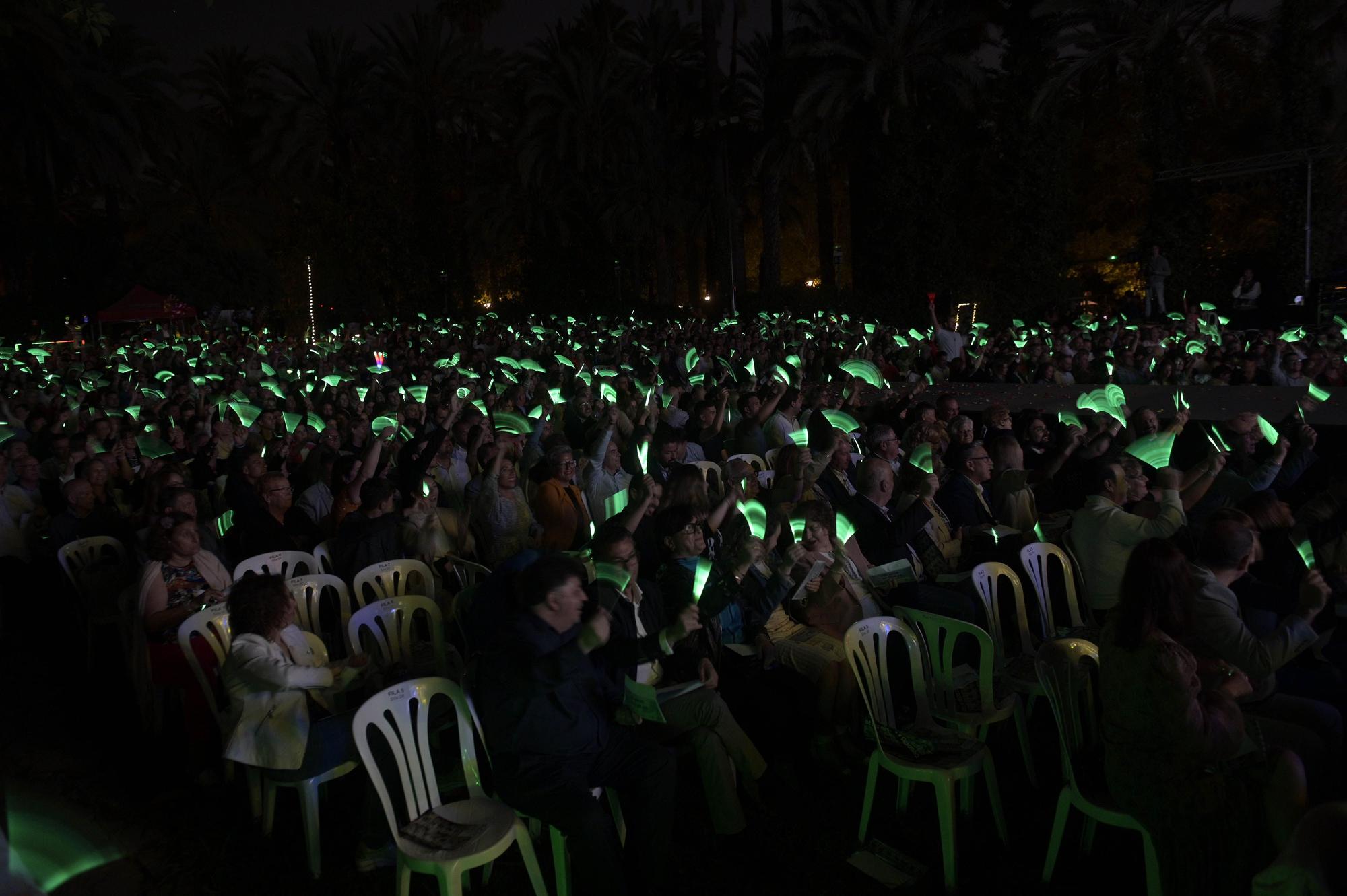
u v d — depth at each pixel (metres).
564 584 3.80
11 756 5.45
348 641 5.09
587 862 3.66
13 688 6.47
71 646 7.25
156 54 41.16
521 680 3.75
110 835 4.62
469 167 48.22
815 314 31.89
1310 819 2.21
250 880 4.27
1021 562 5.57
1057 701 3.98
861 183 33.56
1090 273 37.47
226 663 4.23
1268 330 20.06
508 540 7.42
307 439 9.93
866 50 31.16
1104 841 4.35
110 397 13.85
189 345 27.08
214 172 49.03
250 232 50.31
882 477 6.14
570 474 7.09
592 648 3.69
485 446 7.53
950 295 32.72
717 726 4.50
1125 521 5.46
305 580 5.62
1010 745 5.28
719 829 4.37
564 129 41.34
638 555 4.79
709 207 44.28
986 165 32.75
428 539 6.48
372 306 47.50
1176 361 13.02
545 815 3.74
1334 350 14.37
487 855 3.56
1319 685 4.68
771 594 4.71
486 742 3.93
